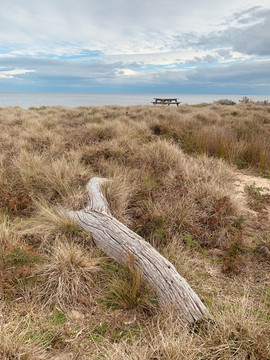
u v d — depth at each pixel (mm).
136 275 2549
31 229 3418
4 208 4055
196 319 2271
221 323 2178
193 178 5023
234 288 2840
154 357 1939
